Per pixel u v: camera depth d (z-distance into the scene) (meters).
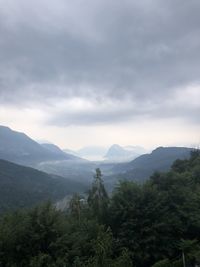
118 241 46.00
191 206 52.91
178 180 57.62
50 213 39.53
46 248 37.09
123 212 48.84
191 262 45.19
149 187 51.47
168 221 49.19
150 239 46.47
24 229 36.97
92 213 52.78
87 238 39.88
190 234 53.12
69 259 35.81
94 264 29.16
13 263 35.09
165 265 43.47
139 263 47.62
